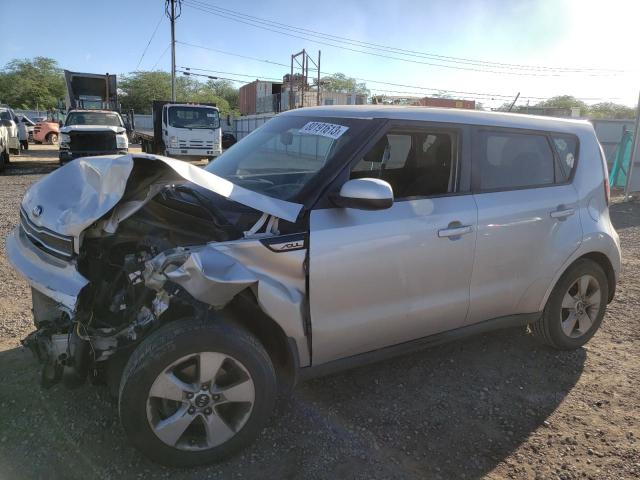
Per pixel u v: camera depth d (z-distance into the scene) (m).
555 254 3.86
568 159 4.10
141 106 78.94
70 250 2.73
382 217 3.09
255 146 3.82
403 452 2.93
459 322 3.55
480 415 3.31
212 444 2.70
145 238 2.86
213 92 94.56
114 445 2.85
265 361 2.75
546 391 3.63
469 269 3.45
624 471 2.83
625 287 5.90
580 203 4.04
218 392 2.66
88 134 17.33
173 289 2.54
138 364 2.51
